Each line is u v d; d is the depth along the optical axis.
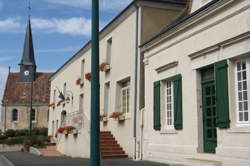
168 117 13.74
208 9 10.81
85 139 17.31
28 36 60.09
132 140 16.39
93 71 6.14
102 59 21.34
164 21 17.16
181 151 12.20
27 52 59.25
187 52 12.21
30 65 58.50
